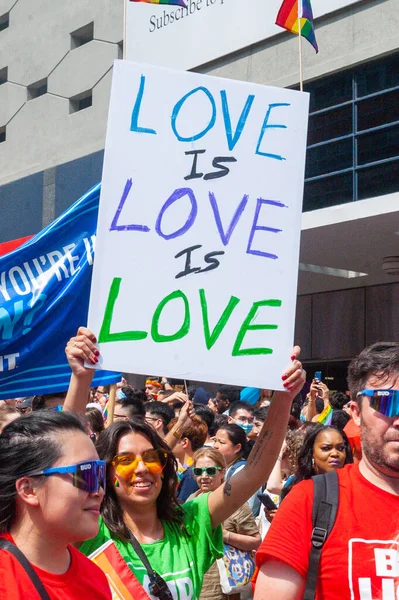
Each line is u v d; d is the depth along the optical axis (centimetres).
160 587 324
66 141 2192
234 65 1744
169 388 1183
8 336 528
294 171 357
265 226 350
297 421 846
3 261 534
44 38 2297
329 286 1953
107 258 333
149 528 344
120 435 343
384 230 1510
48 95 2266
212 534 351
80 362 327
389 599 260
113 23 2098
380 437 276
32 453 246
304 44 1630
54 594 242
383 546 267
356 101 1573
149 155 343
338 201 1599
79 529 247
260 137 356
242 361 338
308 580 269
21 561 240
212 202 347
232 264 344
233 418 848
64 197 1962
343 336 1948
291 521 277
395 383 279
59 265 539
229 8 1727
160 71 348
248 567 543
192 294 339
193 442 702
